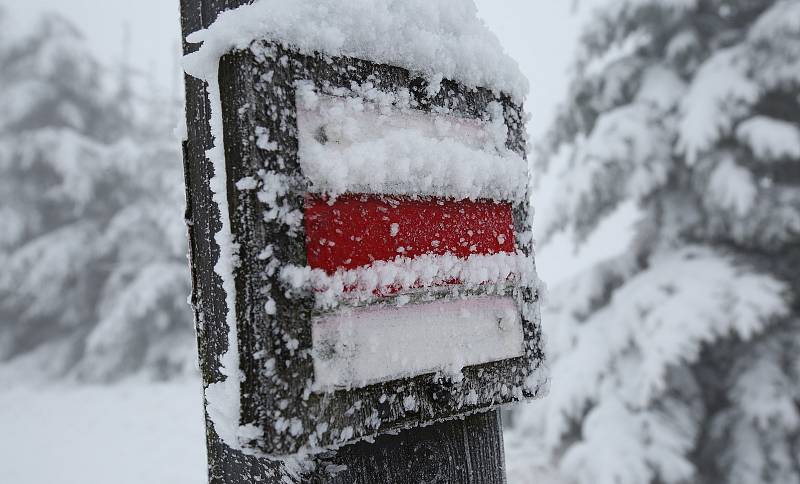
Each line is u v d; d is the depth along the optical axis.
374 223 0.57
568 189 4.71
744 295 3.66
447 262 0.62
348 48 0.57
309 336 0.51
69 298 10.53
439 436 0.69
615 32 5.03
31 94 11.38
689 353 3.64
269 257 0.49
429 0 0.66
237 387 0.49
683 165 4.48
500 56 0.74
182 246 9.98
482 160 0.67
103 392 8.62
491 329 0.67
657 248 4.64
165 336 9.57
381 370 0.55
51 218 11.28
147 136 12.90
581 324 4.61
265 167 0.50
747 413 3.80
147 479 4.65
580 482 3.74
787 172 4.30
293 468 0.58
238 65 0.50
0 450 5.73
